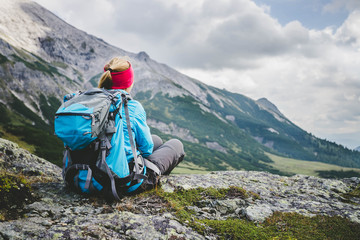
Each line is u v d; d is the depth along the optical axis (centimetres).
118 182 342
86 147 321
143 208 379
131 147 351
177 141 500
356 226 407
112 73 359
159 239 296
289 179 746
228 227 364
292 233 373
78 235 276
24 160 615
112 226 309
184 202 450
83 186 344
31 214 311
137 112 365
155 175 424
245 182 656
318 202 530
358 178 763
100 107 307
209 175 692
